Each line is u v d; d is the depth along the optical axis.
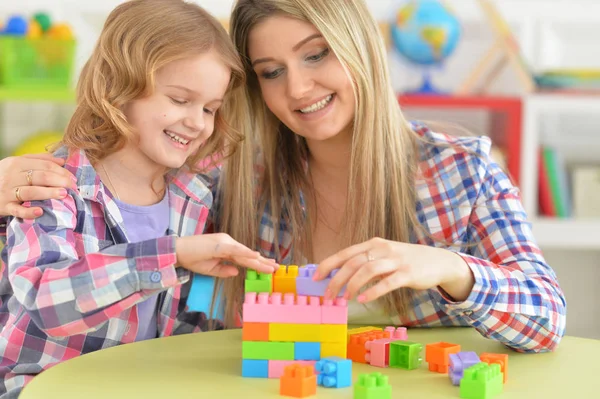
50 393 0.88
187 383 0.92
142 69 1.17
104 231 1.23
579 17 2.78
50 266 1.00
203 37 1.21
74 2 2.70
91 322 0.99
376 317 1.33
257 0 1.28
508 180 1.36
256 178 1.45
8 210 1.10
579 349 1.16
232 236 1.40
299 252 1.42
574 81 2.58
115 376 0.95
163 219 1.32
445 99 2.48
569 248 2.75
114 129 1.23
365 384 0.85
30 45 2.41
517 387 0.93
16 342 1.17
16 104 2.70
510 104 2.48
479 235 1.32
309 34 1.26
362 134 1.32
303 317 0.96
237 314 1.41
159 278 0.98
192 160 1.35
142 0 1.26
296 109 1.31
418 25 2.51
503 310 1.08
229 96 1.35
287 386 0.88
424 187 1.36
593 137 2.79
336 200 1.45
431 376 0.97
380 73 1.33
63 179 1.15
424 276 1.00
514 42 2.54
